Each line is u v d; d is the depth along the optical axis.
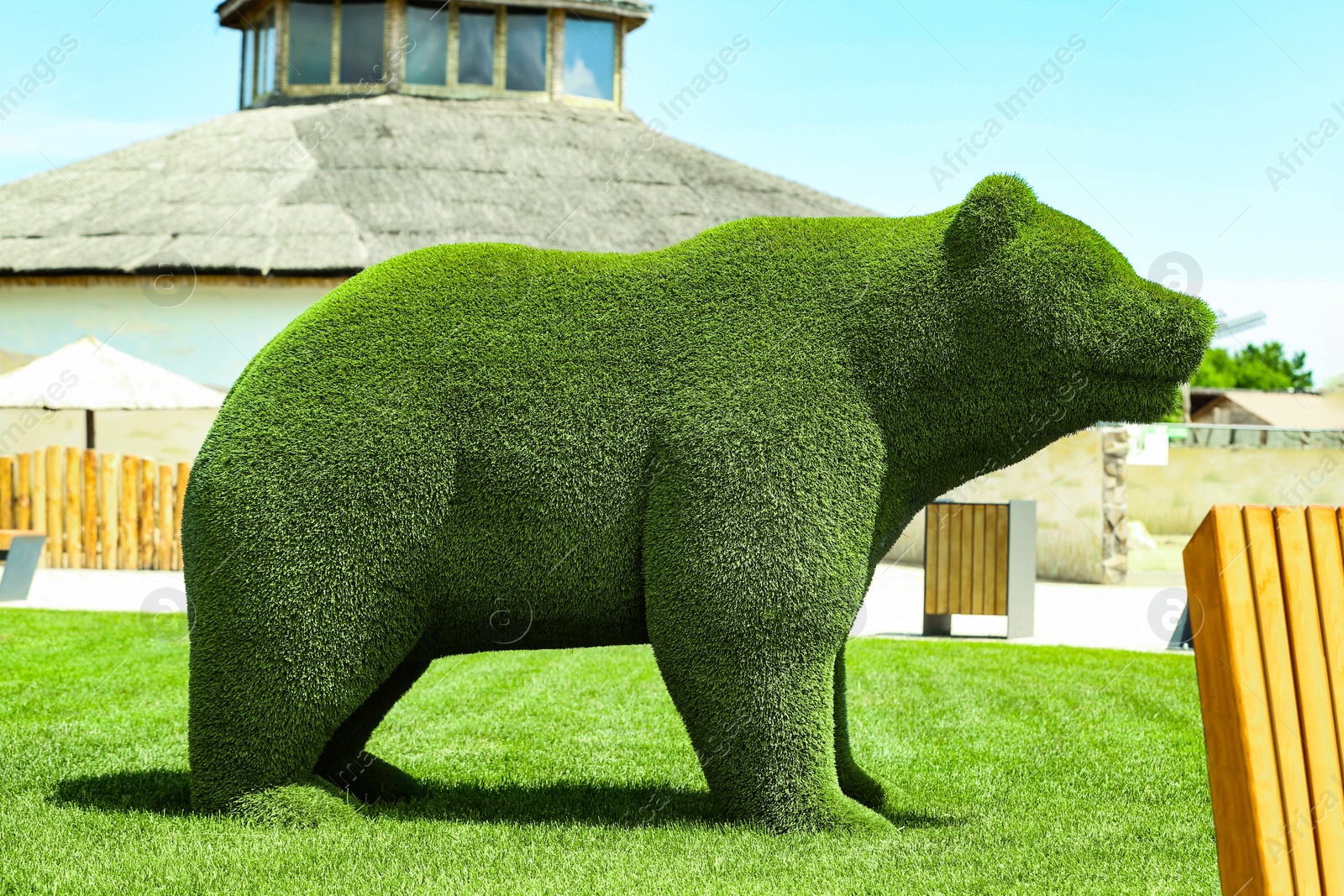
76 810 5.65
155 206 23.48
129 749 7.07
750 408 5.33
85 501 19.11
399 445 5.34
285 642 5.32
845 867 4.81
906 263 5.58
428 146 25.61
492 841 5.21
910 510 5.72
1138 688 9.81
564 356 5.46
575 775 6.80
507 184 24.53
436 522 5.34
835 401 5.41
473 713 8.57
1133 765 7.12
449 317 5.56
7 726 7.66
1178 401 5.53
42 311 22.56
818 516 5.26
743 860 4.86
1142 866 4.98
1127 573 20.73
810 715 5.27
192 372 22.20
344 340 5.54
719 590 5.19
